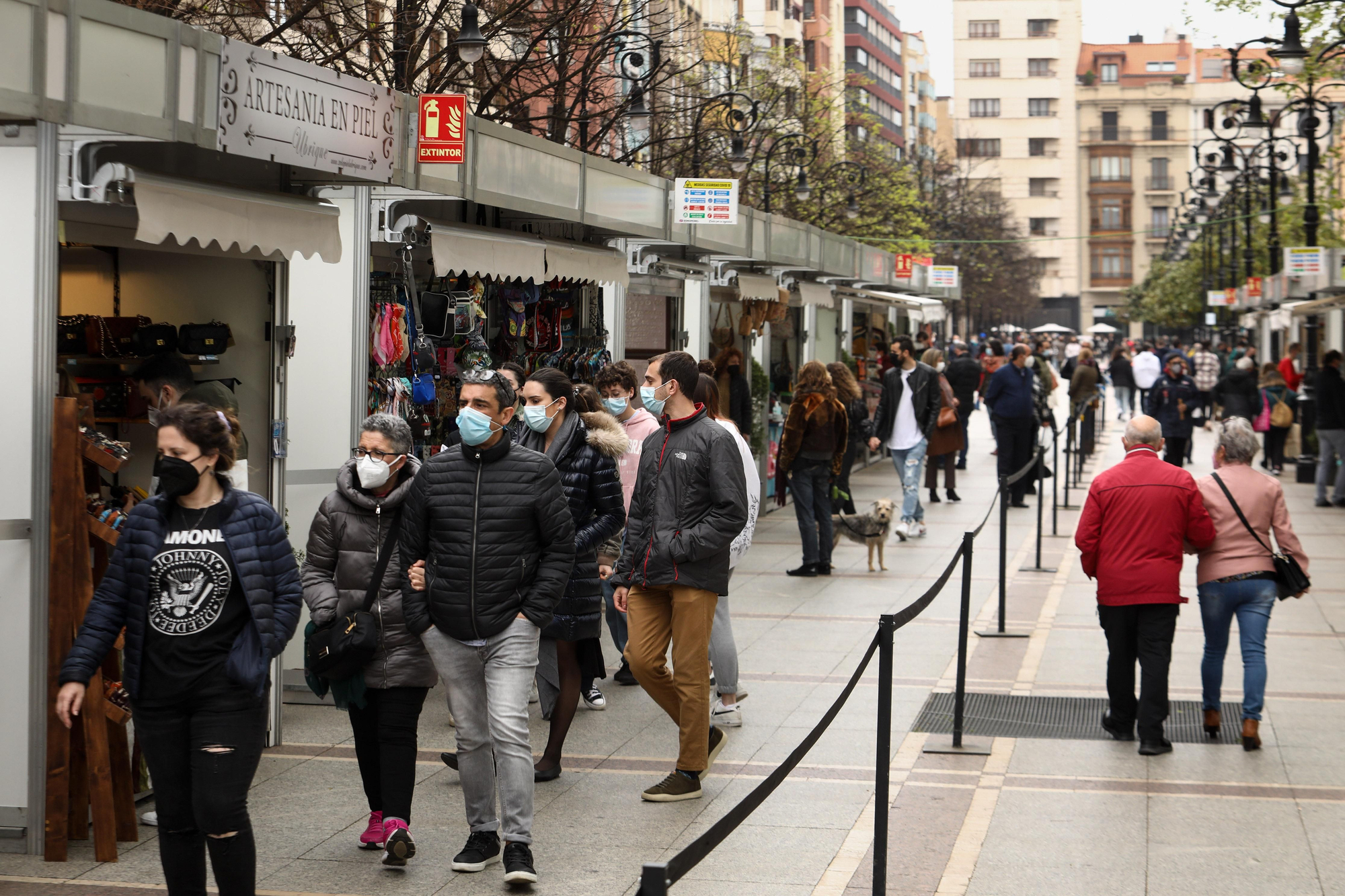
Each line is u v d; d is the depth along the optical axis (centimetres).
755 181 2789
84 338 791
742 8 5259
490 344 1193
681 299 1603
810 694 923
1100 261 12825
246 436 793
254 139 660
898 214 4094
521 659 582
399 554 598
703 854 316
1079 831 651
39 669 595
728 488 684
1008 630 1137
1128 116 12750
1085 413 2786
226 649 479
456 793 705
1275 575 795
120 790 617
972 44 12925
